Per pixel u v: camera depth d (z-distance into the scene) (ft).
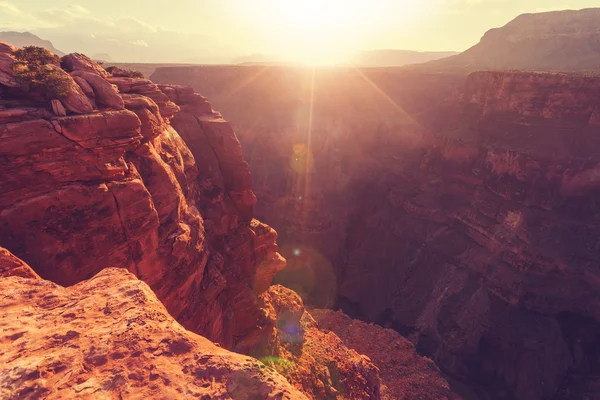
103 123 37.27
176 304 46.98
